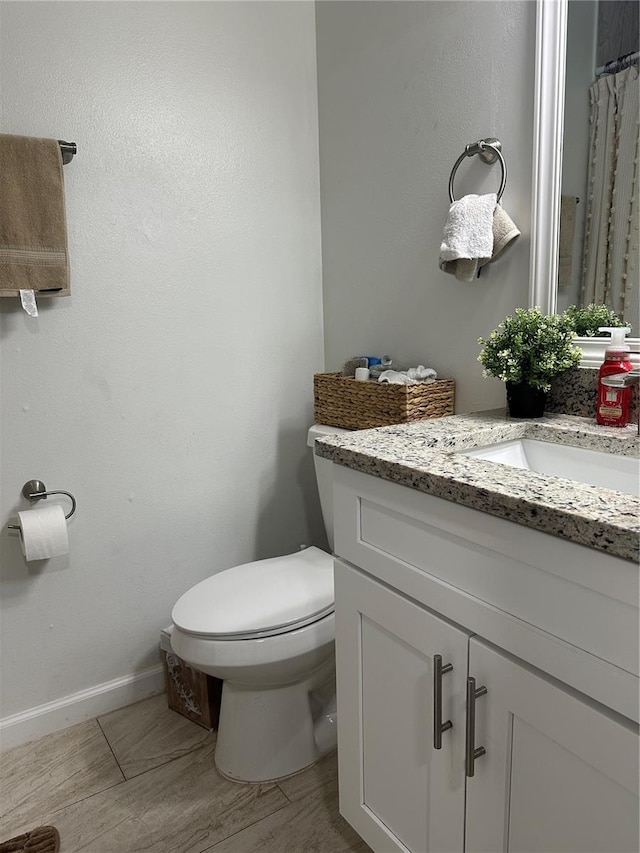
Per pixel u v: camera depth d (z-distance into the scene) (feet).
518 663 2.68
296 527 6.71
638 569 2.14
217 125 5.61
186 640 4.46
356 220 5.92
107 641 5.69
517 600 2.63
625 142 3.76
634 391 3.81
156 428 5.66
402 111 5.23
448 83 4.79
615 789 2.36
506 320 4.23
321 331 6.59
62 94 4.85
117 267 5.26
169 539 5.89
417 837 3.45
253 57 5.74
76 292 5.10
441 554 3.00
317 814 4.49
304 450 6.64
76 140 4.95
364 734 3.80
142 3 5.11
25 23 4.64
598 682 2.35
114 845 4.26
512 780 2.80
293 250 6.26
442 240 4.75
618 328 3.78
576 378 4.19
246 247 5.93
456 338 5.06
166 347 5.60
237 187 5.80
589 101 3.89
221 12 5.50
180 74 5.36
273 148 5.98
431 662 3.15
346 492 3.62
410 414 4.83
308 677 4.91
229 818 4.47
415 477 2.99
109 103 5.06
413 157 5.19
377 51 5.39
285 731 4.83
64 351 5.11
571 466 3.75
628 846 2.35
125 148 5.17
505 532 2.62
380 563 3.42
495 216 4.37
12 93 4.66
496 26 4.38
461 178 4.80
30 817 4.52
